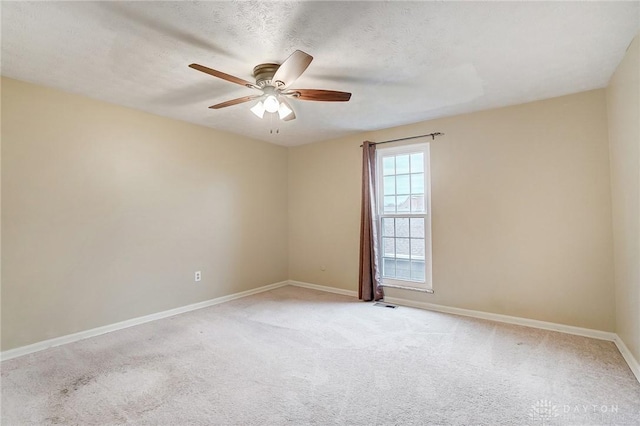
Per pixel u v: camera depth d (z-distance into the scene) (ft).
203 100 10.27
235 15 5.89
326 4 5.58
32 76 8.46
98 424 5.78
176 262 12.26
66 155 9.52
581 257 9.76
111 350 8.87
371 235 13.70
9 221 8.52
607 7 5.71
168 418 5.93
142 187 11.29
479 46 7.06
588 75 8.62
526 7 5.71
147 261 11.39
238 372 7.60
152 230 11.55
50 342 9.11
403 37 6.67
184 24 6.16
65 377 7.41
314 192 16.35
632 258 7.54
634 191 7.27
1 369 7.80
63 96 9.47
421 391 6.75
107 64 7.81
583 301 9.71
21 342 8.63
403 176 13.55
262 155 15.96
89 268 9.95
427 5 5.63
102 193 10.28
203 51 7.20
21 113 8.71
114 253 10.53
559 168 10.11
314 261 16.35
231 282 14.29
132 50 7.15
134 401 6.47
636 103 6.88
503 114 11.07
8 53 7.25
